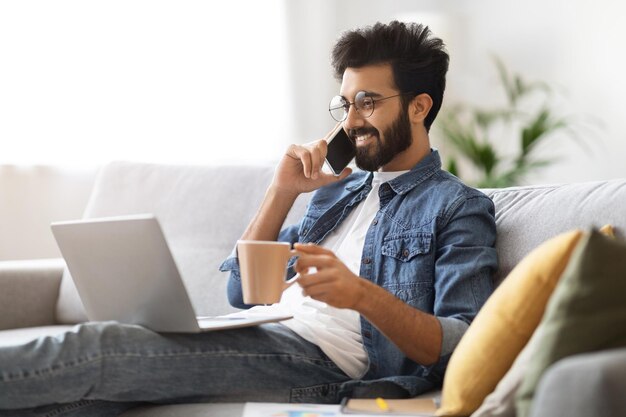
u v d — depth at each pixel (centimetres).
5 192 373
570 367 98
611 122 412
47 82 376
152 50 391
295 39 417
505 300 139
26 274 274
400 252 194
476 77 438
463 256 186
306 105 421
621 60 409
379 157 205
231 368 173
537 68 427
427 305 189
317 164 208
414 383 174
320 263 163
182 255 266
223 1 402
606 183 189
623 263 112
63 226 171
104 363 160
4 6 371
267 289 159
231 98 403
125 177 291
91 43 382
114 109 386
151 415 167
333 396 183
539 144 429
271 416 146
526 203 201
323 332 186
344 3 448
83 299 180
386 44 206
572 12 419
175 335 169
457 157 441
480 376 140
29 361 152
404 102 207
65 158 379
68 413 167
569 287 114
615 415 93
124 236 160
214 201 272
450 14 441
